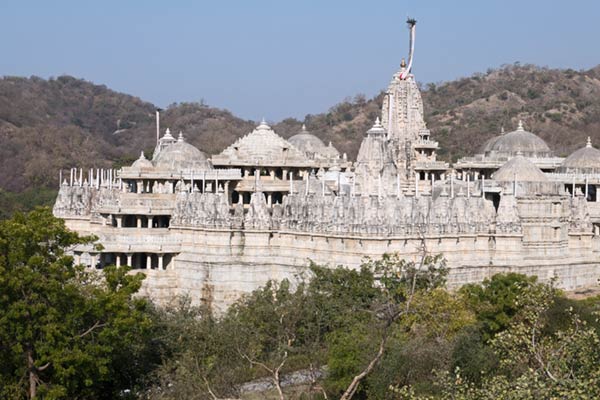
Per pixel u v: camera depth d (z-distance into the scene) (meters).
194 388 109.75
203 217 167.12
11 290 109.12
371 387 109.44
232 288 163.38
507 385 83.31
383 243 149.50
